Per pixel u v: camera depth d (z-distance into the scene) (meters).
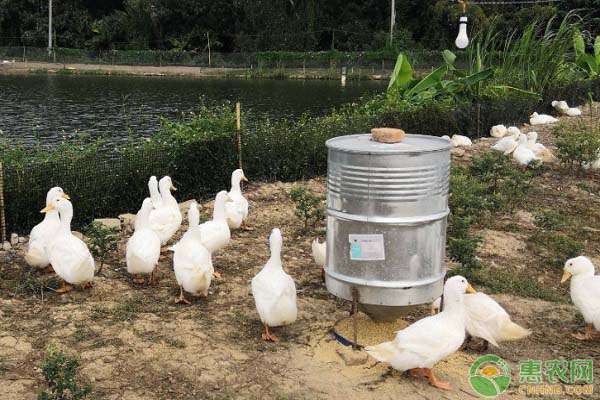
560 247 4.85
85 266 3.64
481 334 3.13
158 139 5.93
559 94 11.47
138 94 17.08
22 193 4.77
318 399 2.78
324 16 27.86
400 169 2.86
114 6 29.77
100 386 2.82
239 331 3.37
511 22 21.98
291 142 6.62
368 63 25.03
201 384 2.87
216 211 4.28
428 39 26.44
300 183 6.47
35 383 2.82
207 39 27.81
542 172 7.08
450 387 2.92
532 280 4.26
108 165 5.26
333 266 3.10
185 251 3.62
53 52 26.28
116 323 3.39
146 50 27.33
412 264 2.96
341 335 3.25
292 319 3.23
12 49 26.39
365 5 27.92
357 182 2.91
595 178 6.95
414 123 8.02
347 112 8.82
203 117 6.53
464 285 2.90
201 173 5.98
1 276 3.97
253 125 7.22
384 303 3.00
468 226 4.49
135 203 5.48
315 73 23.98
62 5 28.31
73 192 4.99
